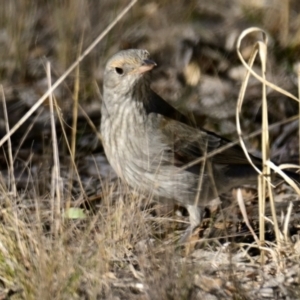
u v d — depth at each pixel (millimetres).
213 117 15555
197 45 17109
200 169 12031
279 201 12578
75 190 12906
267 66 16469
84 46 16812
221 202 12773
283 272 10320
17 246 10180
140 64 11570
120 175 12016
